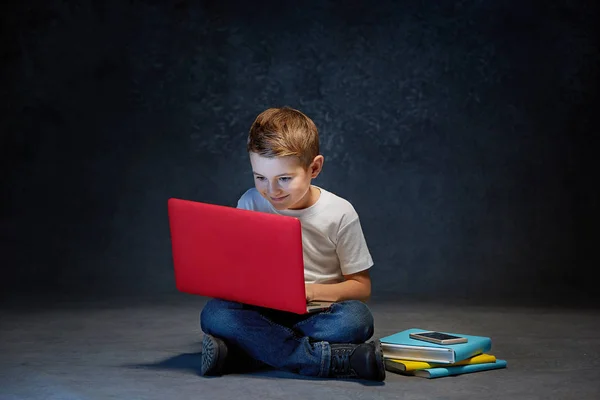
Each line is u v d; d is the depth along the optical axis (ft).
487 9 18.71
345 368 8.33
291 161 8.15
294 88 19.02
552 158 18.52
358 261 8.87
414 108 18.81
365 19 18.90
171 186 18.80
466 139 18.69
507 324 12.35
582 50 18.51
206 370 8.50
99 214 18.53
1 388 8.11
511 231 18.47
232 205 18.89
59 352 9.97
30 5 18.74
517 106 18.62
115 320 12.51
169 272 17.37
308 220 8.75
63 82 18.76
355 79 18.93
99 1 18.83
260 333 8.46
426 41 18.80
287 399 7.57
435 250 18.45
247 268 7.95
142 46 18.93
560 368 9.02
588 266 18.07
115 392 7.89
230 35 19.02
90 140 18.74
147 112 18.89
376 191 18.76
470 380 8.35
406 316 13.17
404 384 8.13
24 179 18.53
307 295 8.32
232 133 18.95
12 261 17.71
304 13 19.01
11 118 18.62
